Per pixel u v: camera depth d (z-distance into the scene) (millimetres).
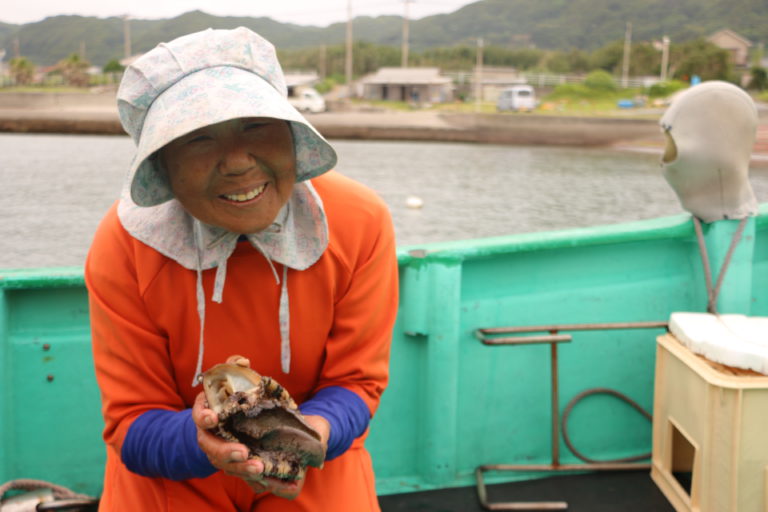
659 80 63531
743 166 1927
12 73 56125
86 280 1154
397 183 8133
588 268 1983
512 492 1896
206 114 908
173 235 1093
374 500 1277
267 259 1094
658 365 1830
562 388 1999
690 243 2053
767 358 1513
